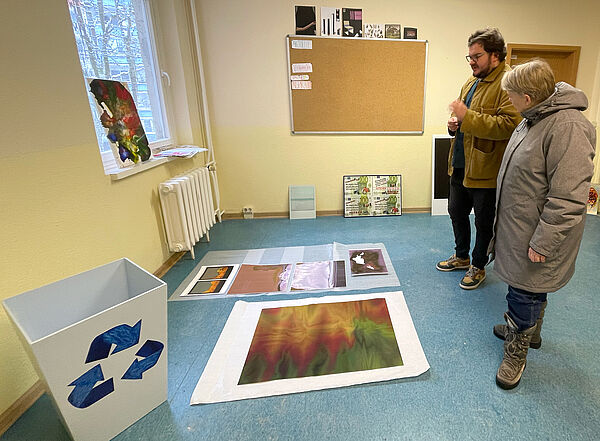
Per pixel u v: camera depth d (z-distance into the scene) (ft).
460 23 10.46
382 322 5.82
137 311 3.68
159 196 7.95
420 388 4.45
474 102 6.08
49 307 4.15
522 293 4.24
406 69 10.69
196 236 8.81
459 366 4.81
